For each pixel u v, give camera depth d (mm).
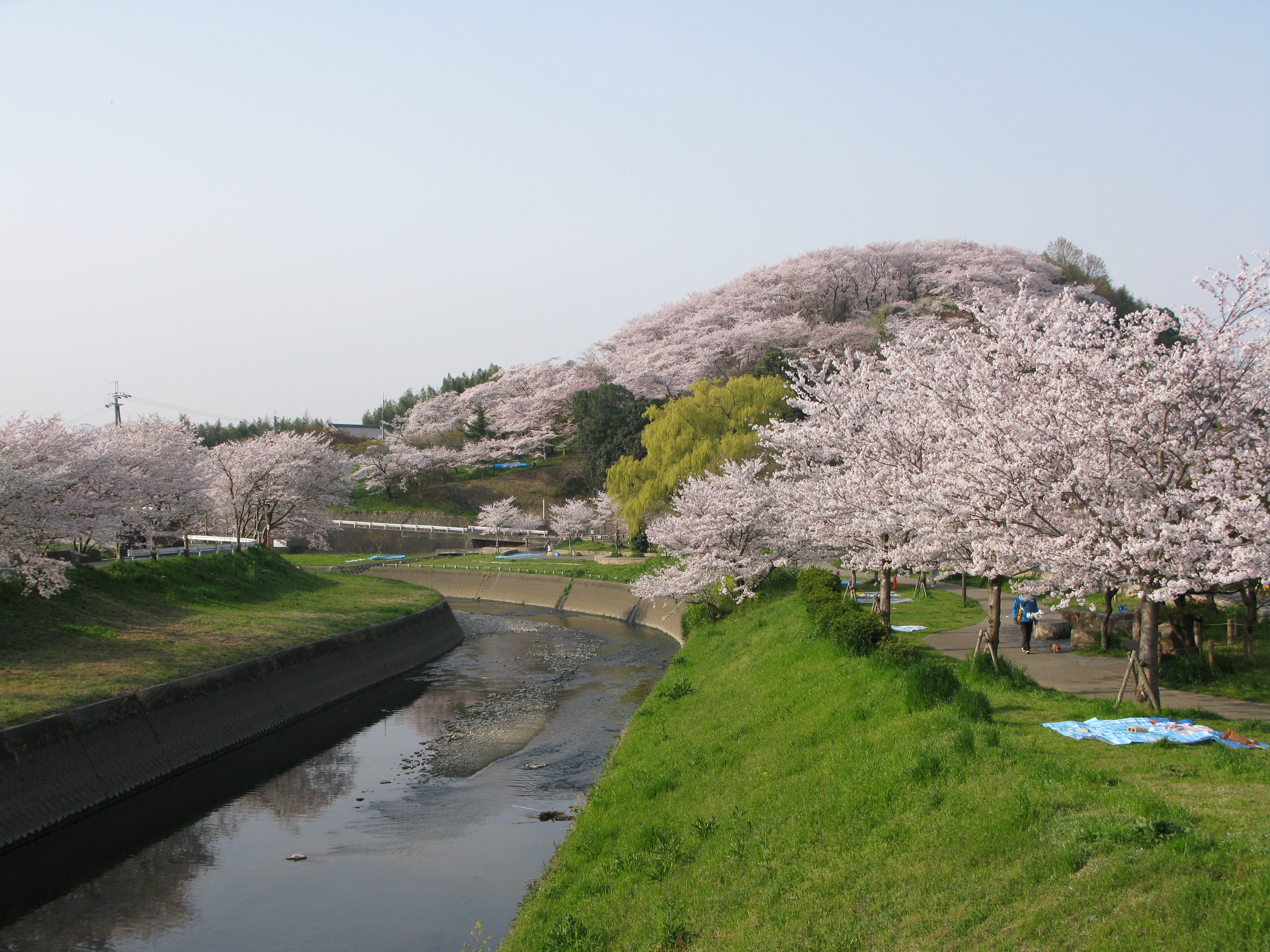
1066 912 6551
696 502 33438
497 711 28250
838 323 80188
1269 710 12789
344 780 21141
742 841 10734
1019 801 8336
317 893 14773
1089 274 86562
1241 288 12516
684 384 75625
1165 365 12641
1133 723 11047
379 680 32875
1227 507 11727
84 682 21000
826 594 21625
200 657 25359
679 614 43375
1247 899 5781
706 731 16953
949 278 76125
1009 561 13680
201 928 13672
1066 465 12875
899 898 7902
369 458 91688
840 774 11305
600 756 22500
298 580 45438
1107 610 14773
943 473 14469
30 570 23750
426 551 82125
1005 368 15250
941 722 11312
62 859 16484
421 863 15844
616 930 10047
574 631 47562
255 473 55188
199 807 19234
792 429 23812
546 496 88562
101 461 28125
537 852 16078
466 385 132250
